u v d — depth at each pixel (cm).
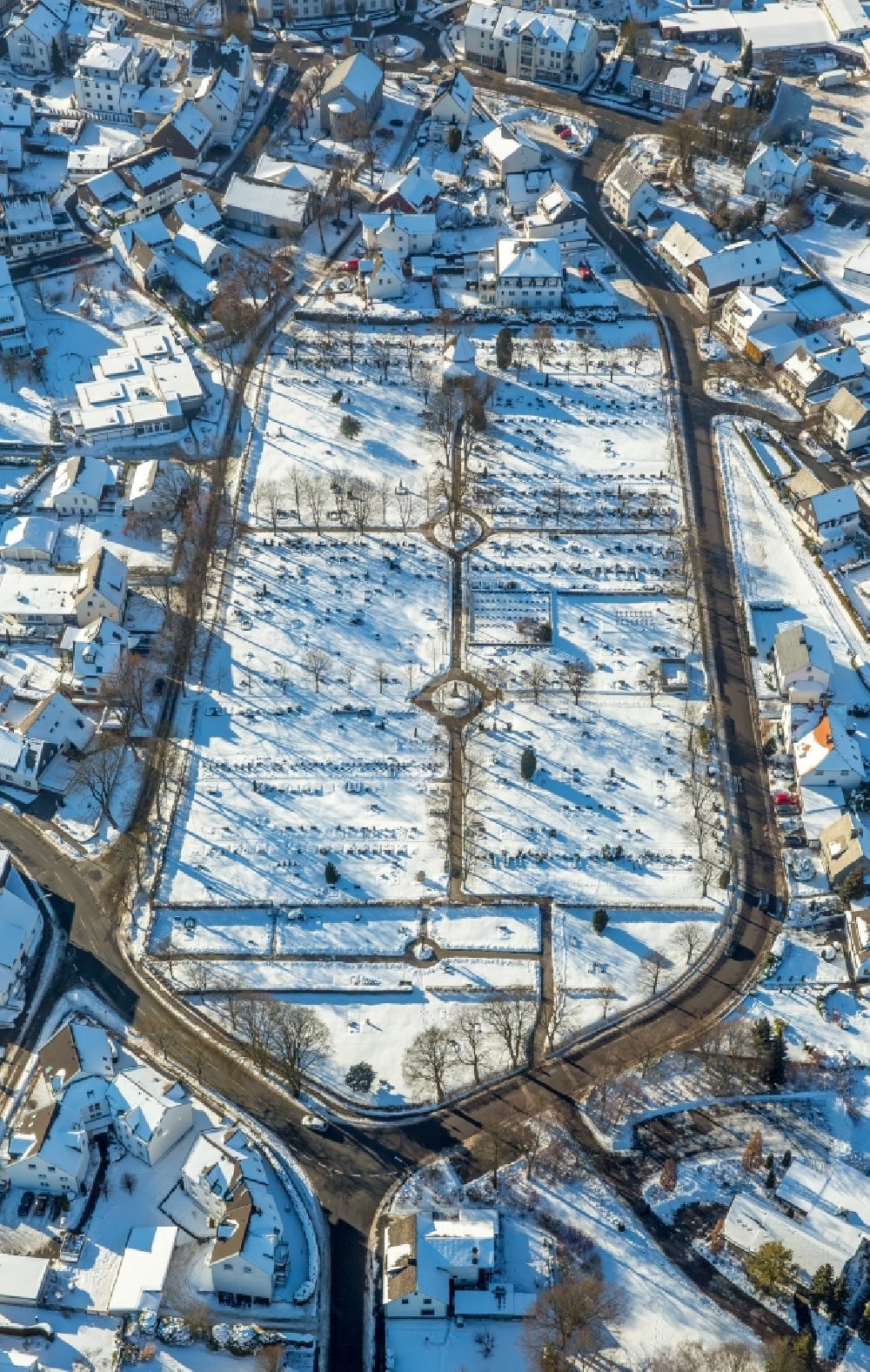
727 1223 19562
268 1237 19175
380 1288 19412
